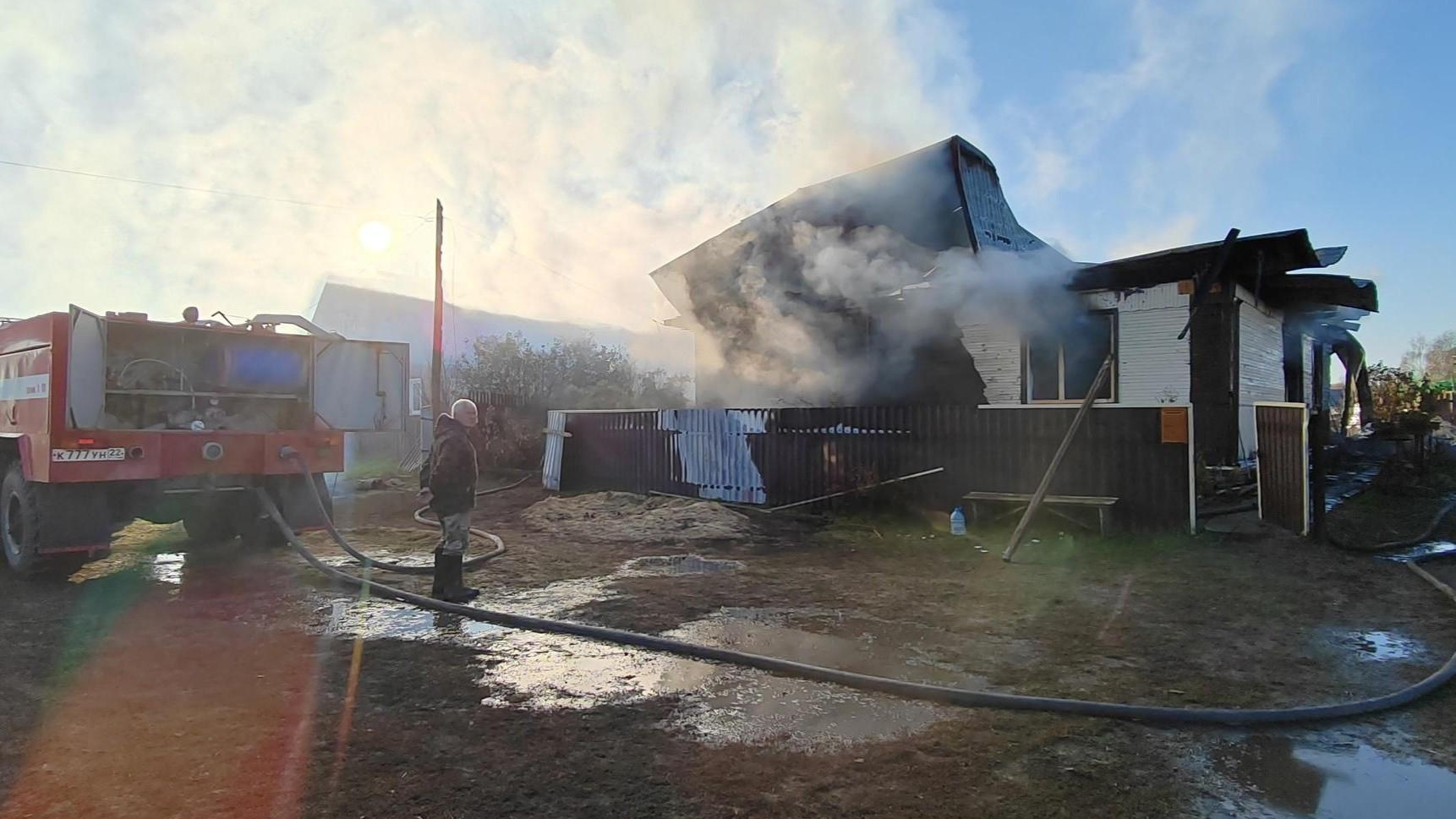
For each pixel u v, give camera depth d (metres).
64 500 6.05
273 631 4.73
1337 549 6.54
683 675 3.89
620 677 3.87
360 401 8.14
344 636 4.64
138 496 6.53
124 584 6.07
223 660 4.16
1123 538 7.07
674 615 4.98
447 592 5.44
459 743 3.09
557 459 12.25
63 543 6.04
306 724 3.28
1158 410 7.19
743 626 4.72
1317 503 6.84
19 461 6.35
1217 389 9.00
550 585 5.91
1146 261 9.09
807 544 7.54
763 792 2.68
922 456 8.54
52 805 2.61
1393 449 15.32
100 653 4.28
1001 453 8.05
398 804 2.61
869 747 3.03
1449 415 20.09
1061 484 7.66
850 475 9.02
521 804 2.60
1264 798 2.64
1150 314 9.44
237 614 5.16
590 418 11.85
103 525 6.21
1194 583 5.56
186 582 6.14
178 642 4.51
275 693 3.66
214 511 7.52
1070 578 5.82
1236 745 3.04
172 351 7.27
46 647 4.40
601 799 2.64
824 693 3.62
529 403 17.25
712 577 6.11
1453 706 3.41
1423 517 8.38
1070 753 2.97
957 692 3.47
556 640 4.52
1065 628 4.59
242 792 2.69
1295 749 3.01
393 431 8.34
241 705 3.51
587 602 5.36
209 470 6.57
